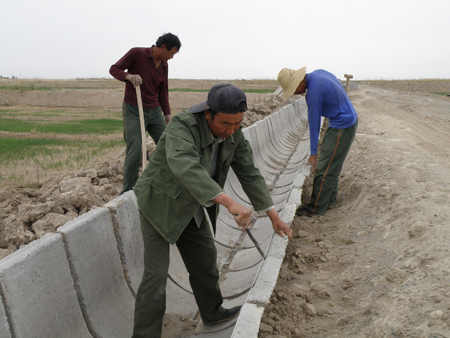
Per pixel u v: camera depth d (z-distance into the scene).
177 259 4.09
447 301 2.70
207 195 2.03
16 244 3.98
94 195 5.01
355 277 3.61
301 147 10.45
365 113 15.50
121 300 3.14
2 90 35.78
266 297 2.43
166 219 2.38
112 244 3.16
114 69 4.70
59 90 36.88
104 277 3.02
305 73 5.06
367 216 5.01
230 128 2.23
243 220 1.98
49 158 9.99
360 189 6.06
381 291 3.20
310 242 4.72
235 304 3.36
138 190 2.47
